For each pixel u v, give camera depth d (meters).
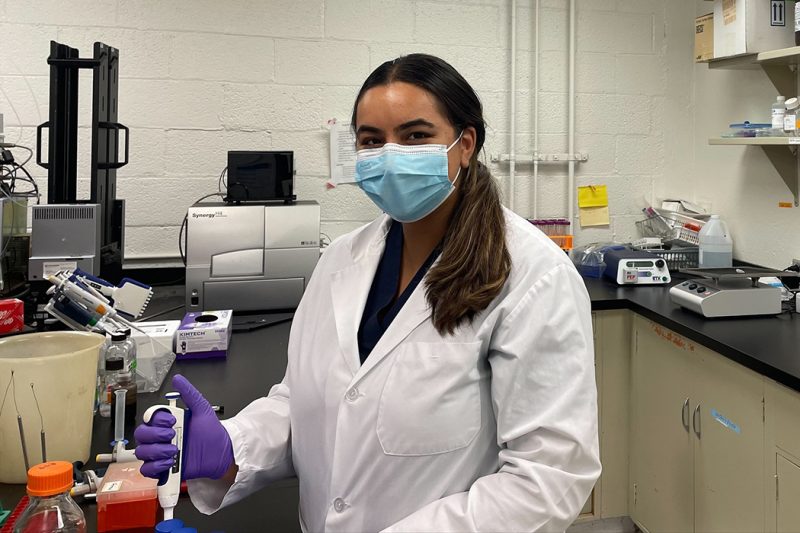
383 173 0.95
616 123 3.04
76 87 2.03
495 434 0.93
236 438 0.98
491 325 0.89
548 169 3.01
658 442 2.09
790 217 2.46
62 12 2.45
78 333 1.14
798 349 1.58
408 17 2.78
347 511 0.91
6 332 1.60
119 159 2.56
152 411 0.88
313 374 1.01
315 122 2.73
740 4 2.26
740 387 1.67
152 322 1.85
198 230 2.15
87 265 1.81
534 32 2.91
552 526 0.80
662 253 2.60
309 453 1.00
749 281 2.02
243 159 2.34
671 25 3.04
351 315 1.02
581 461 0.82
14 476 0.99
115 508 0.87
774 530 1.55
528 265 0.90
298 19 2.67
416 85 0.93
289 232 2.21
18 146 2.16
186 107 2.60
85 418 1.06
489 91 2.89
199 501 0.96
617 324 2.25
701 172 3.02
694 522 1.90
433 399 0.88
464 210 0.96
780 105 2.25
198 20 2.58
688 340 1.90
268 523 0.95
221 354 1.72
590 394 0.86
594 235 3.07
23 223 1.99
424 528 0.80
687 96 3.08
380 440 0.89
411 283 1.00
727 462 1.74
